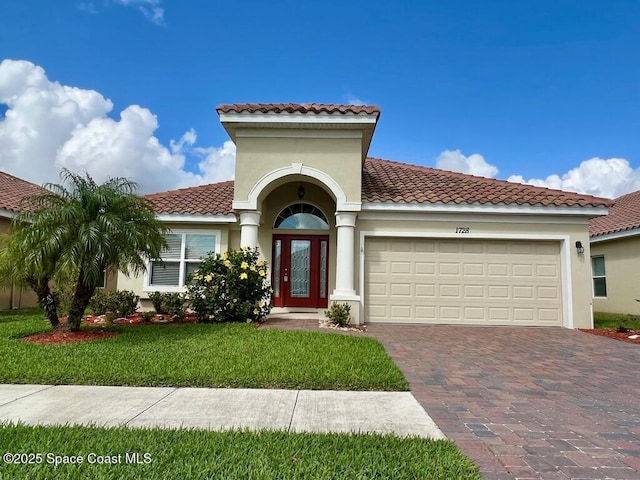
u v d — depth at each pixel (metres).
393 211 14.27
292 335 10.18
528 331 13.09
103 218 9.52
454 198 14.29
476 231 14.28
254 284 12.83
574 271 14.08
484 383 6.86
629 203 21.88
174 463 3.79
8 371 6.71
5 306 16.98
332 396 6.04
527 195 14.73
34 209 10.08
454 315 14.24
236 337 9.84
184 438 4.36
